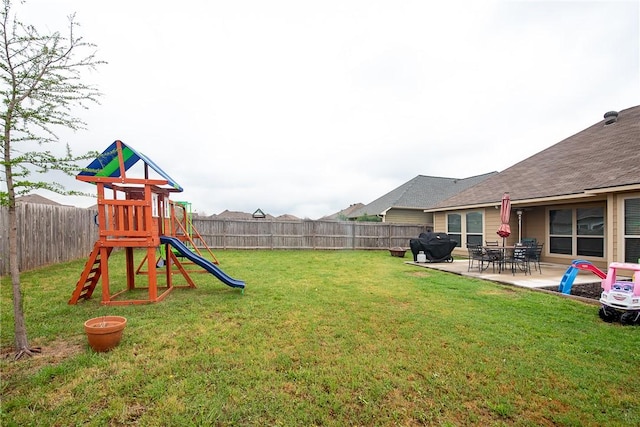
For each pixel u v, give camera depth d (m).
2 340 3.29
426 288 6.00
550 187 9.00
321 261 10.34
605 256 8.27
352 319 4.06
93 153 3.44
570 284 5.61
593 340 3.41
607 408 2.22
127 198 5.46
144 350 3.05
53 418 2.04
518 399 2.32
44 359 2.88
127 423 2.01
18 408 2.13
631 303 3.89
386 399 2.31
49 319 3.97
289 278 6.97
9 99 2.93
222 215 28.50
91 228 10.82
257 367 2.73
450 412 2.17
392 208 19.12
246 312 4.31
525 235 10.66
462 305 4.79
